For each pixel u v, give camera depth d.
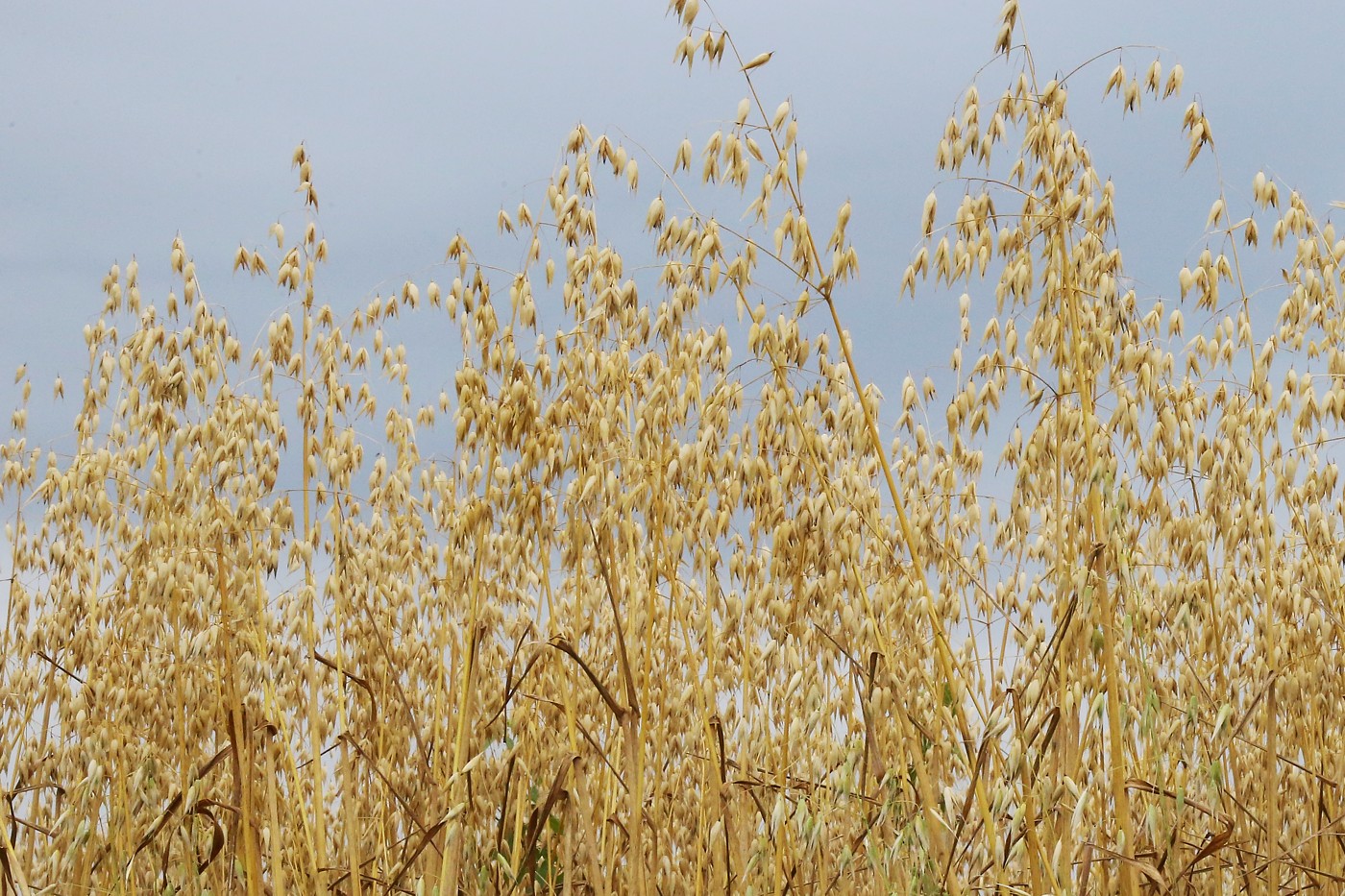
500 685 4.81
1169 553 4.62
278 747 4.86
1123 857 3.38
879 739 4.17
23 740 5.30
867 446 3.84
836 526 3.74
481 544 4.00
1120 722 3.54
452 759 4.44
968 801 3.45
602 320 4.25
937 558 4.65
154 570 4.41
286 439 5.28
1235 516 4.64
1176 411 4.69
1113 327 3.86
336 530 4.35
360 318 5.45
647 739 4.56
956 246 3.97
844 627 4.01
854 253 3.82
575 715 4.07
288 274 4.54
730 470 4.62
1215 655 4.65
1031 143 3.80
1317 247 4.93
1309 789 4.73
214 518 4.37
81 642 5.40
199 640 4.26
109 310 5.55
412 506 6.04
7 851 3.92
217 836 4.10
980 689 4.52
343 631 5.40
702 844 4.54
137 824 4.52
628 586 4.43
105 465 4.74
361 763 5.31
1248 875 4.35
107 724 4.62
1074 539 3.64
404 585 5.86
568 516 4.25
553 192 4.39
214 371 4.70
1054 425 3.85
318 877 4.09
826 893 4.22
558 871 4.84
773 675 4.20
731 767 4.44
